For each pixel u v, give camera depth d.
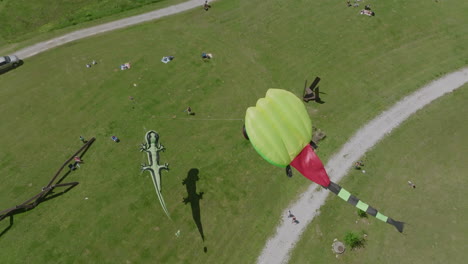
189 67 38.44
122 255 24.62
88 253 24.72
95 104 34.69
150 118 33.28
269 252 24.66
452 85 35.62
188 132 32.09
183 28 43.84
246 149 30.69
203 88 36.19
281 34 42.56
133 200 27.44
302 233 25.50
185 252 24.75
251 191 27.94
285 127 18.02
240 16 45.41
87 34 43.09
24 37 42.81
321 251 24.58
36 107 34.62
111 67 38.50
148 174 29.00
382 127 32.19
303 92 35.12
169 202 27.30
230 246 25.00
